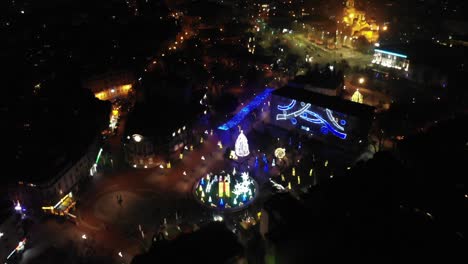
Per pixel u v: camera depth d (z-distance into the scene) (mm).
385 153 42438
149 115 77812
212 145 80438
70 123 75688
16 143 68250
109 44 125125
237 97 100750
